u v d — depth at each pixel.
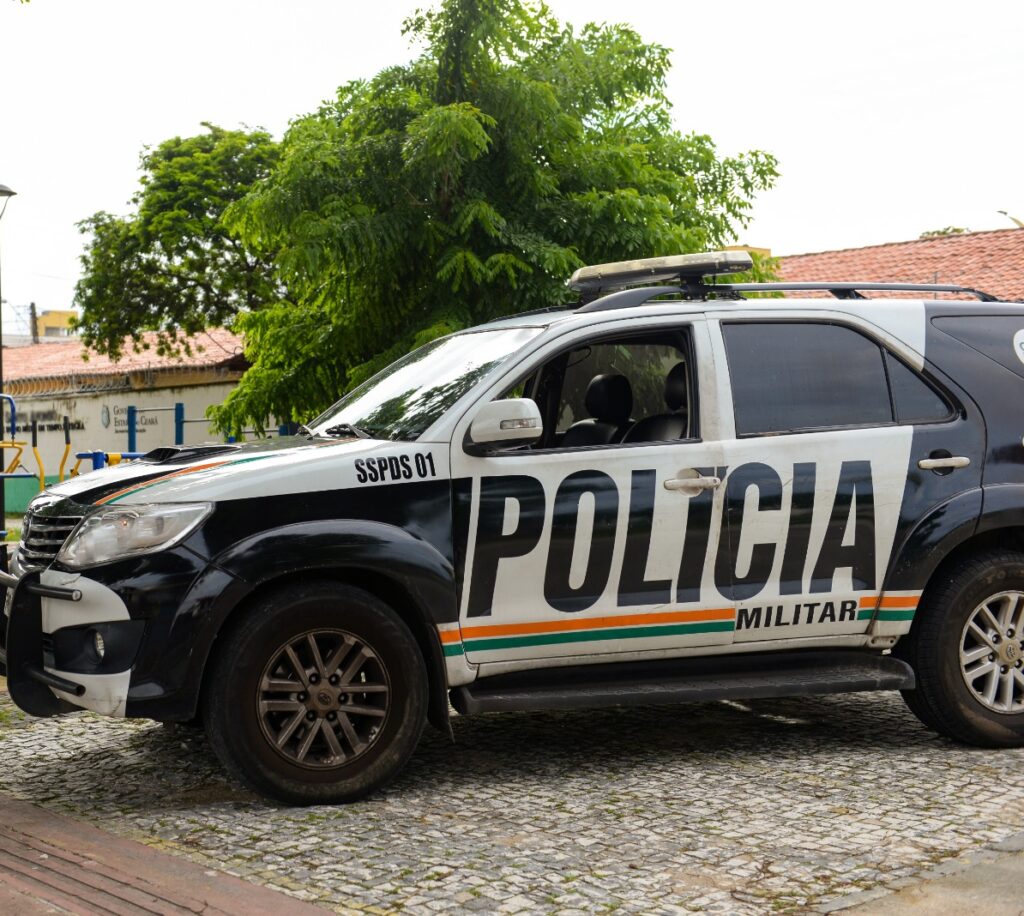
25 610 4.92
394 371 6.04
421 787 5.13
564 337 5.34
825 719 6.35
